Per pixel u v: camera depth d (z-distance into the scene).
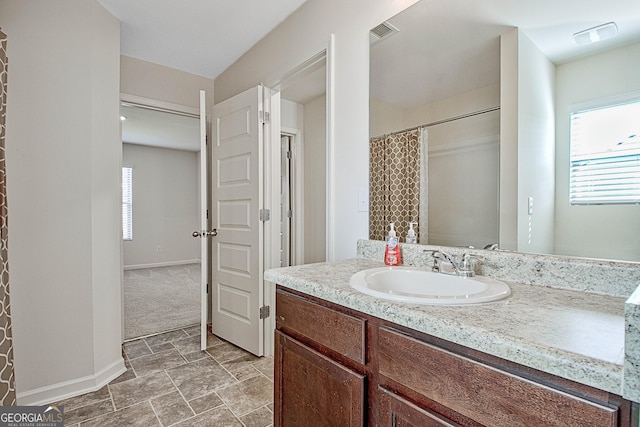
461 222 1.32
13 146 1.70
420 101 1.45
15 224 1.70
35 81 1.76
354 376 0.93
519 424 0.61
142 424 1.61
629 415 0.49
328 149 1.83
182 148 6.44
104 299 2.03
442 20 1.37
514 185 1.16
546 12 1.08
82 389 1.88
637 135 0.90
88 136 1.93
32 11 1.75
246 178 2.44
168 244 6.51
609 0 0.96
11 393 1.45
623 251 0.92
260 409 1.74
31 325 1.74
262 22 2.21
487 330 0.66
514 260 1.10
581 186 1.00
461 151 1.32
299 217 3.53
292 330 1.21
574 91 1.02
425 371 0.76
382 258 1.54
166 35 2.36
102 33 2.03
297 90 3.12
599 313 0.77
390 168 1.56
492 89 1.22
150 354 2.42
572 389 0.55
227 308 2.65
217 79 3.05
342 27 1.76
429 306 0.82
